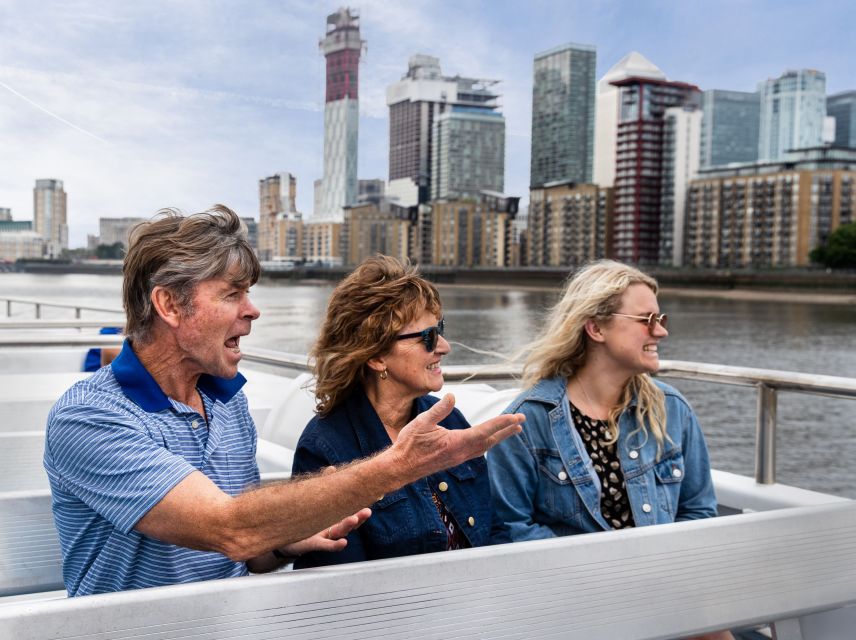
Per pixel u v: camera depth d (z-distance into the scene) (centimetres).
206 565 123
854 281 10238
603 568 103
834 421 2461
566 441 178
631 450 179
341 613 89
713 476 235
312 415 242
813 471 1848
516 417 99
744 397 2767
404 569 92
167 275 117
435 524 141
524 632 99
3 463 235
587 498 176
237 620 85
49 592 143
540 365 188
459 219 11181
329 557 134
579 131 11562
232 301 121
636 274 180
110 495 110
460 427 160
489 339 4734
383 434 144
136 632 81
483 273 11275
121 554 117
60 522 119
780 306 9138
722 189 11200
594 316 179
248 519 103
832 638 142
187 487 108
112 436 112
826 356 4759
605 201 11525
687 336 5762
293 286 9706
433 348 145
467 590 95
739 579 113
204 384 132
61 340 314
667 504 179
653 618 107
